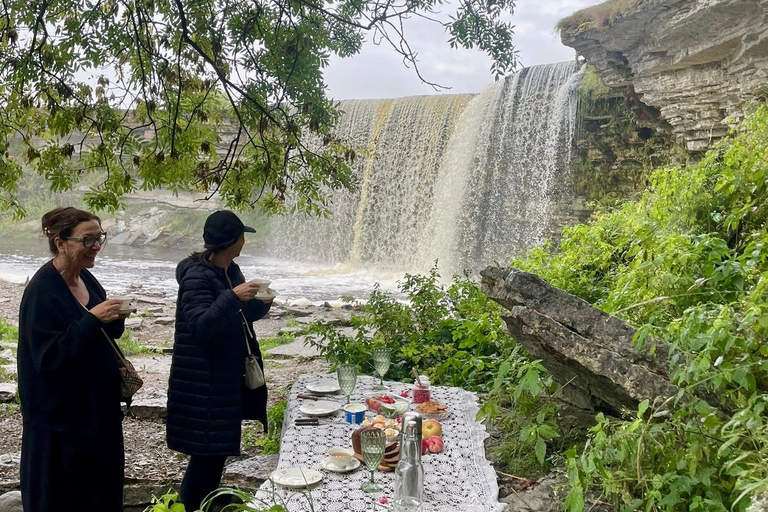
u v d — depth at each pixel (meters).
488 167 20.56
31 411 2.92
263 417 3.76
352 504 2.54
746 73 11.77
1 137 6.11
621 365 2.89
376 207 23.95
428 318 6.90
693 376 2.71
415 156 23.00
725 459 2.46
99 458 3.06
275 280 21.17
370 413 3.71
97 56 5.54
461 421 3.70
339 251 25.78
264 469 3.94
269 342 10.79
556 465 3.21
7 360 8.68
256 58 5.89
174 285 19.67
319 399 3.99
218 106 6.55
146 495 4.75
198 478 3.52
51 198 34.22
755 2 10.44
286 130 6.09
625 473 2.53
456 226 21.22
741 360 2.66
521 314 3.12
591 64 17.11
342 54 6.22
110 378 3.07
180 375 3.47
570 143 18.55
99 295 3.26
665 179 5.74
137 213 33.59
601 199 17.78
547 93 19.36
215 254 3.58
